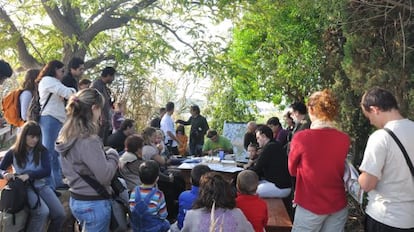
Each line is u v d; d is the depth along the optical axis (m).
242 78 8.87
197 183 4.08
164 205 4.02
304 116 5.26
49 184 4.11
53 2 7.67
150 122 9.47
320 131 3.40
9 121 4.89
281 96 10.56
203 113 12.73
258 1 8.30
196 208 3.06
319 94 3.49
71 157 3.07
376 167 2.78
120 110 7.09
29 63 8.66
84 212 3.09
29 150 3.83
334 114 3.46
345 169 3.36
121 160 4.86
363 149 6.22
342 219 3.42
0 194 3.62
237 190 3.90
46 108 4.60
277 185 5.30
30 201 3.76
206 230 2.93
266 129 5.80
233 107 12.48
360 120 6.15
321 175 3.33
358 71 5.36
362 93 5.52
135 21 8.84
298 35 8.10
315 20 7.68
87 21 8.48
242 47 10.19
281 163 5.36
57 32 8.14
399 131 2.79
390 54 5.12
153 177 3.99
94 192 3.10
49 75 4.61
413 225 2.80
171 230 4.24
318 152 3.35
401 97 4.90
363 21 5.16
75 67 5.07
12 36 8.07
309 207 3.38
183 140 9.75
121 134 5.89
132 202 3.96
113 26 8.58
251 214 3.66
